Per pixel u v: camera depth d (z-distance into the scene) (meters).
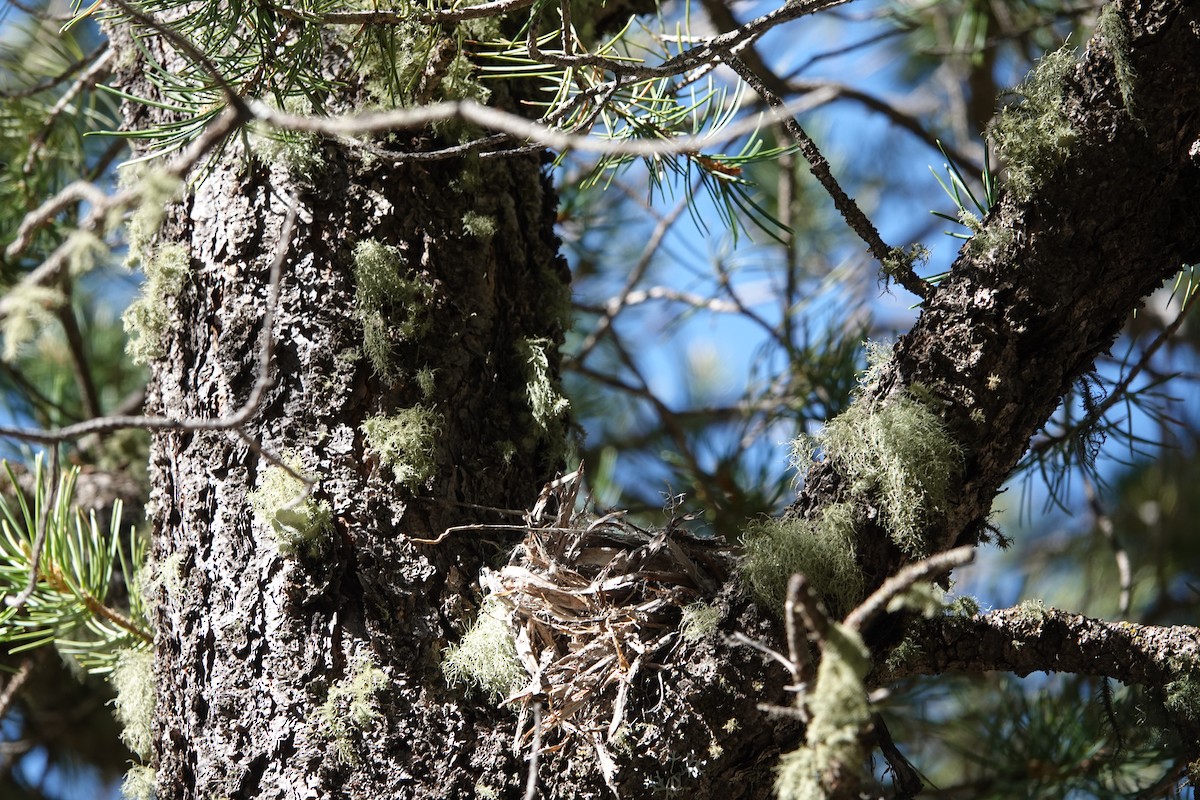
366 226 9.78
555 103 9.75
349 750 9.70
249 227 9.77
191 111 9.72
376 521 9.73
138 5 9.70
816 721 9.52
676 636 9.70
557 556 9.75
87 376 10.26
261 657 9.73
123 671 9.86
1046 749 10.11
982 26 10.50
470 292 9.80
